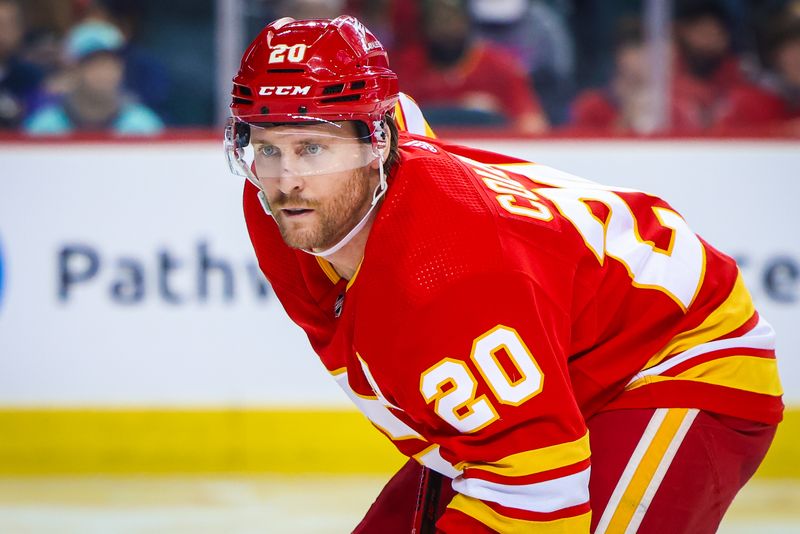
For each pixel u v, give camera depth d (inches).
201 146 505.4
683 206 514.3
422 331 193.8
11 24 575.2
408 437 226.8
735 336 229.6
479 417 197.2
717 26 590.2
